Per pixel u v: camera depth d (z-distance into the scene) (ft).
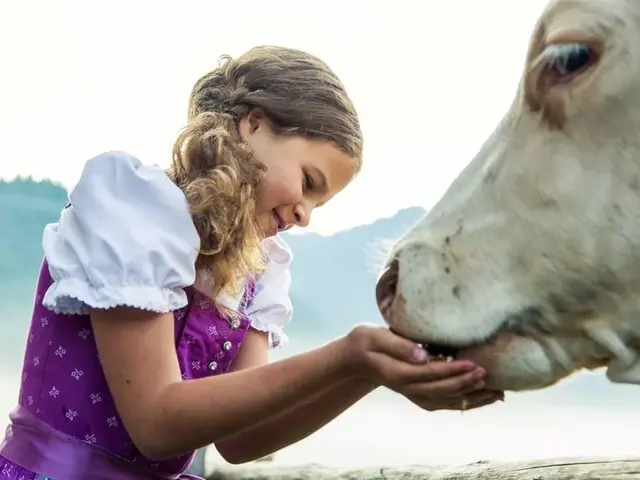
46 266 5.53
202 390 4.76
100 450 5.23
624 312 4.43
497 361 4.50
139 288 4.82
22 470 5.23
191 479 5.95
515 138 4.63
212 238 5.22
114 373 4.91
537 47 4.60
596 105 4.34
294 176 5.45
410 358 4.25
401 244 4.77
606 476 6.57
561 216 4.42
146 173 5.16
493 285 4.52
